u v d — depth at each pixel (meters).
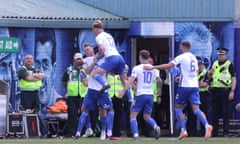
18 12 48.28
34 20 46.84
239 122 47.94
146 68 38.44
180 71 38.16
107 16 50.53
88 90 37.94
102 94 37.84
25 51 47.00
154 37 49.59
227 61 45.88
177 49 49.78
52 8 51.09
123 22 49.44
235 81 46.25
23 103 43.91
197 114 38.06
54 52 47.75
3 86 43.03
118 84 44.38
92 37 48.56
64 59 47.94
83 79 43.78
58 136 44.88
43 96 47.28
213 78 45.91
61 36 47.91
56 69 47.75
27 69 43.97
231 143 36.47
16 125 42.84
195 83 38.12
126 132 46.59
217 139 41.34
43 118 46.41
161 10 50.88
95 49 48.44
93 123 43.94
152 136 45.56
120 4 51.53
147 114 39.09
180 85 38.22
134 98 40.69
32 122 43.28
